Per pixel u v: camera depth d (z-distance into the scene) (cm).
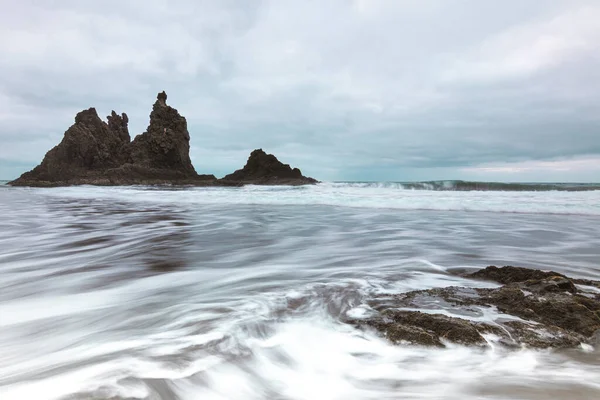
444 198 1906
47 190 4212
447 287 457
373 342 319
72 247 809
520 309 368
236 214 1472
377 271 571
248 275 554
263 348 306
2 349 310
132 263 647
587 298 378
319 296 440
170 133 5662
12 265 642
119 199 2539
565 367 277
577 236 891
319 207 1723
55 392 236
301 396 249
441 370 278
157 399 234
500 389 251
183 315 380
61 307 418
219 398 244
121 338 325
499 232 961
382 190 2908
